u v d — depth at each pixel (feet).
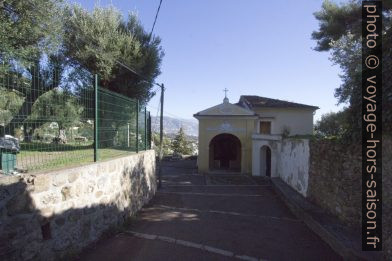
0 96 16.47
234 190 54.85
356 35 51.78
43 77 18.22
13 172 16.53
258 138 76.23
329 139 31.45
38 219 16.14
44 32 42.04
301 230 28.25
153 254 20.67
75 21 57.98
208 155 81.71
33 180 15.83
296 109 89.25
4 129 16.81
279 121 89.40
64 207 18.34
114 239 23.36
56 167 19.48
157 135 127.54
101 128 25.50
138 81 63.41
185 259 20.11
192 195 48.29
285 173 55.31
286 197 41.68
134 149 36.04
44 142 19.27
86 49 57.36
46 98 18.72
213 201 43.29
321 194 33.83
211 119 81.76
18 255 14.76
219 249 22.34
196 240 24.25
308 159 39.37
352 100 24.91
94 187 22.09
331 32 57.41
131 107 34.99
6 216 14.15
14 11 35.91
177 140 154.92
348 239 22.12
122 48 60.49
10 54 32.17
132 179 31.30
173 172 81.46
